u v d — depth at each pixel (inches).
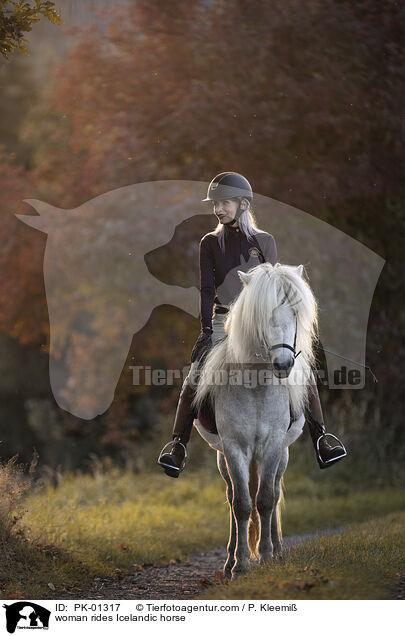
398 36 566.9
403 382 656.4
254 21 603.5
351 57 567.8
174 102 613.9
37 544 319.0
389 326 608.1
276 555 273.4
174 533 437.4
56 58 797.2
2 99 832.3
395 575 245.1
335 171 566.6
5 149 738.8
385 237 592.7
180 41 620.4
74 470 843.4
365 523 423.2
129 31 651.5
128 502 546.3
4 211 652.7
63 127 752.3
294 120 578.6
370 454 689.0
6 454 903.7
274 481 286.5
